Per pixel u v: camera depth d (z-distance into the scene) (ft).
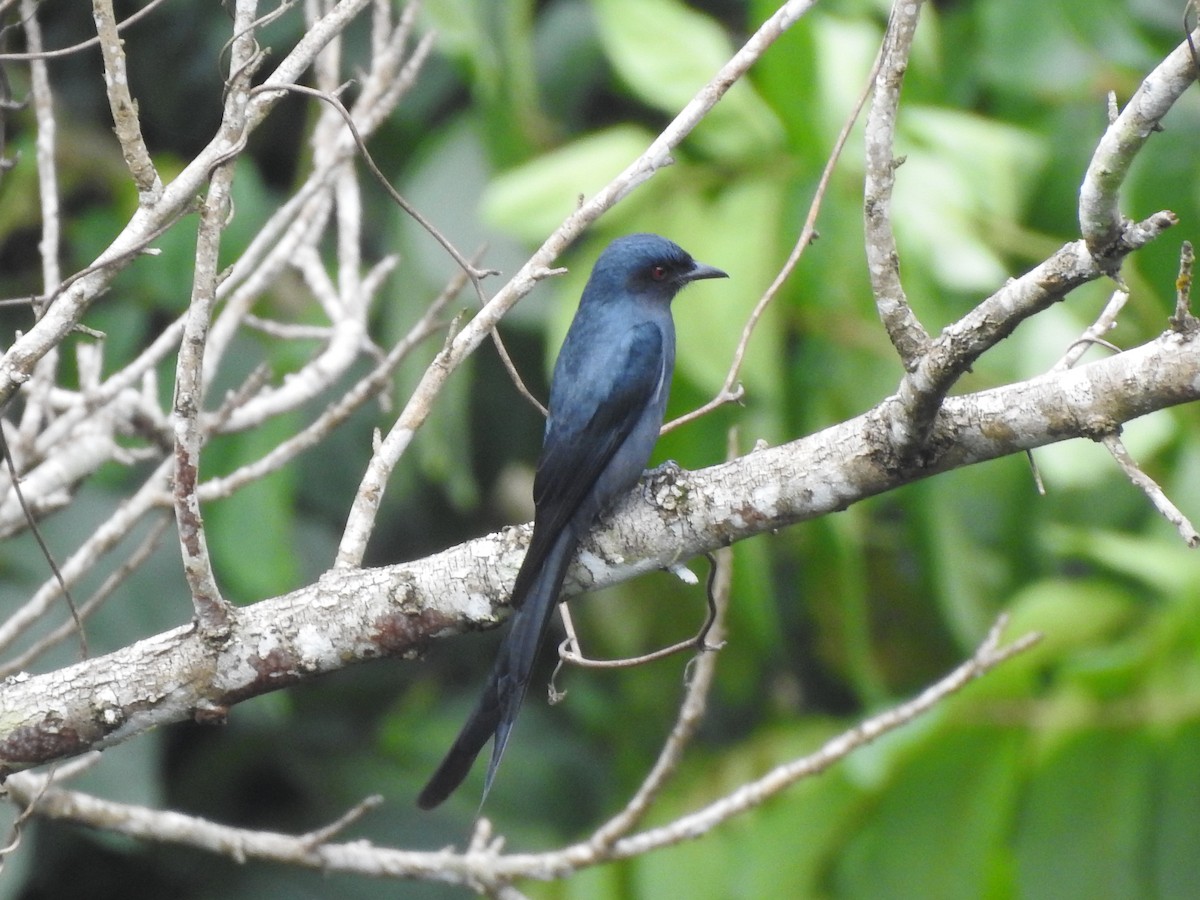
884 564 46.39
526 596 22.45
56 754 22.30
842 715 49.62
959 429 21.24
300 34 43.60
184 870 42.80
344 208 30.37
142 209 20.18
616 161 38.91
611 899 41.14
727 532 23.00
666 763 26.66
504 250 41.11
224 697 22.47
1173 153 42.60
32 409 27.55
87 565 27.04
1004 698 39.55
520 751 46.14
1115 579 42.68
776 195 38.88
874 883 39.86
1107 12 42.75
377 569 22.94
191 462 20.89
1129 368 20.33
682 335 38.04
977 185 39.27
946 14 49.98
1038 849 39.65
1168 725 38.93
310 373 29.48
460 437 40.86
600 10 40.06
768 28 22.34
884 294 20.56
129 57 45.96
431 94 44.42
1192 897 38.88
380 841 43.80
